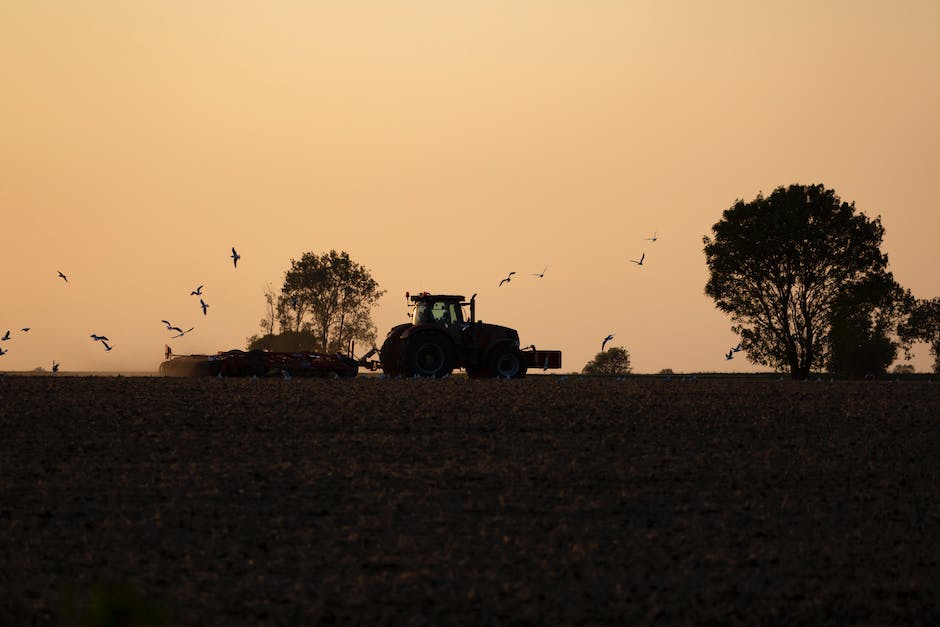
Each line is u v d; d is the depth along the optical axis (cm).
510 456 7562
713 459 7625
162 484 6638
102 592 2645
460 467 7194
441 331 13312
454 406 9631
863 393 11394
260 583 4912
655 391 11356
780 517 6241
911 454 7950
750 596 4912
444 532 5766
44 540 5519
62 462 7175
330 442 7931
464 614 4572
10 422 8462
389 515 6050
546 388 11538
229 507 6162
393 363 13700
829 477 7200
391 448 7756
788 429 8794
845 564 5434
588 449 7838
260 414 9062
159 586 4850
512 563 5278
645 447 7956
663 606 4734
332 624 4422
